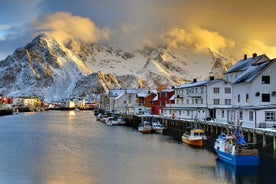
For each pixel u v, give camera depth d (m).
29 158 58.56
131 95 172.62
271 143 55.03
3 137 88.06
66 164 53.75
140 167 51.34
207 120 90.69
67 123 140.75
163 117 107.69
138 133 96.69
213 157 57.78
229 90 101.62
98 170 49.88
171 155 60.06
